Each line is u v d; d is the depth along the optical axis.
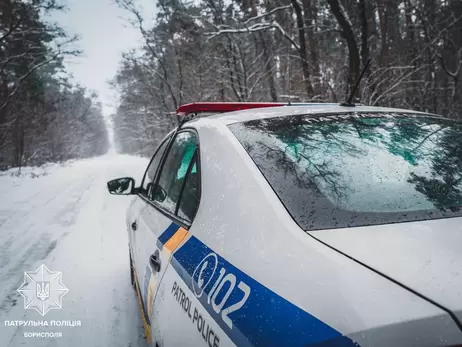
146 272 1.89
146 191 2.79
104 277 3.67
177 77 22.09
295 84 13.31
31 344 2.48
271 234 1.01
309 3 15.94
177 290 1.29
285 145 1.38
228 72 16.44
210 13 17.14
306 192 1.14
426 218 1.04
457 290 0.71
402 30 21.42
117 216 6.80
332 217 1.03
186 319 1.14
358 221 1.02
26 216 6.87
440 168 1.33
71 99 44.28
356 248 0.88
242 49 16.45
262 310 0.84
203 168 1.49
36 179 14.61
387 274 0.78
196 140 1.77
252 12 16.66
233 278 1.00
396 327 0.67
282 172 1.22
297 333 0.74
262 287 0.89
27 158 24.48
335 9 9.49
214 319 0.97
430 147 1.46
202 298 1.08
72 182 13.22
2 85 21.03
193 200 1.53
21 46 22.12
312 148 1.38
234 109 2.03
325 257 0.87
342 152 1.37
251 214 1.11
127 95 29.03
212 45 17.48
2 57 21.00
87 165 26.78
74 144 44.97
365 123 1.61
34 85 24.47
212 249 1.18
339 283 0.79
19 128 22.97
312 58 14.91
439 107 17.31
